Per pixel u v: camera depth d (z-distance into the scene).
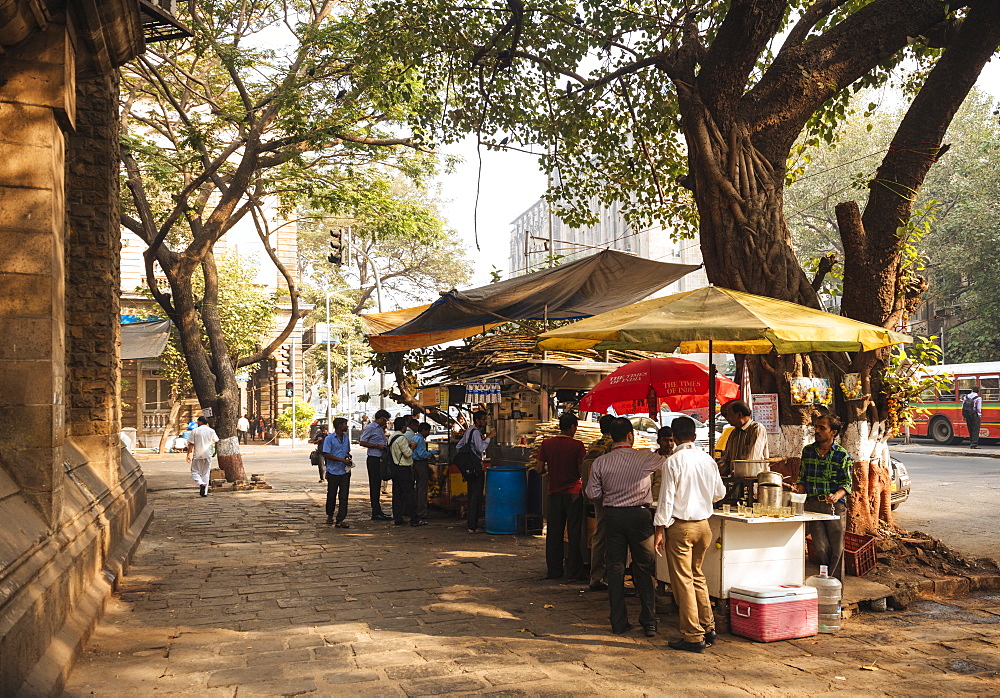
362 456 30.80
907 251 9.13
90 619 6.29
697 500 6.07
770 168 9.46
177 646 6.20
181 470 24.89
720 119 9.37
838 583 6.67
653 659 5.84
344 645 6.22
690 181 9.90
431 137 12.71
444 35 12.01
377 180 20.17
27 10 5.94
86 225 10.45
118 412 11.12
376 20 12.84
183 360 32.25
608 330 6.84
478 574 8.95
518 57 11.88
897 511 13.48
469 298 12.11
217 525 12.95
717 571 6.56
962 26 9.06
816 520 6.95
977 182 32.75
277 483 20.30
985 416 27.12
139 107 24.48
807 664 5.72
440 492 14.35
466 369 13.88
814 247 34.88
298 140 16.94
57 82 6.42
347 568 9.30
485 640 6.33
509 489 11.83
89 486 8.69
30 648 4.69
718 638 6.39
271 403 42.34
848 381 8.67
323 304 49.06
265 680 5.41
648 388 9.96
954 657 5.91
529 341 13.08
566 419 8.92
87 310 10.31
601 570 8.09
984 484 17.02
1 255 6.18
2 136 6.29
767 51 12.68
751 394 9.16
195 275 31.59
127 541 9.91
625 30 11.84
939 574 8.01
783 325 6.60
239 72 18.14
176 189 19.50
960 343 34.25
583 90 12.29
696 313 6.89
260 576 8.87
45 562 5.49
